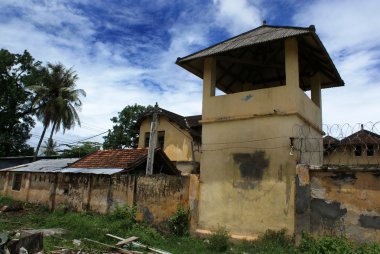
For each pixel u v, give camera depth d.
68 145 34.34
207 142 11.77
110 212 13.66
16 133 36.31
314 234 8.68
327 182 8.77
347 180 8.48
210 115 11.85
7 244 7.34
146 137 24.56
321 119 12.74
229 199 10.76
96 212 14.34
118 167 15.32
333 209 8.55
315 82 13.03
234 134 11.20
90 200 14.85
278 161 10.04
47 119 31.67
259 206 10.07
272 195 9.89
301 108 10.59
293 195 9.45
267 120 10.61
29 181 19.88
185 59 12.38
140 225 11.94
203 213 11.20
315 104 12.27
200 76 13.59
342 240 8.09
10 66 33.28
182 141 22.69
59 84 32.91
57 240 10.45
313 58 11.94
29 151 37.84
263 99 10.80
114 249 9.65
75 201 15.61
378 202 7.95
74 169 16.70
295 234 8.96
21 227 12.82
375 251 7.35
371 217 7.98
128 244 10.03
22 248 7.46
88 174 15.23
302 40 10.70
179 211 11.27
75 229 12.01
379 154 12.38
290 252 8.52
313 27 9.89
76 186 15.80
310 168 9.02
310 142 11.37
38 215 15.61
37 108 33.91
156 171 17.05
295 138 9.91
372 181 8.12
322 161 12.38
